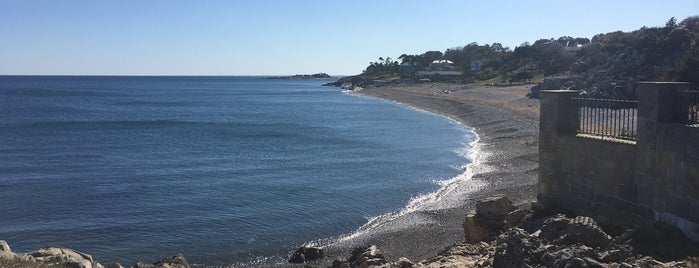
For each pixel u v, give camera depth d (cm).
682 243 1056
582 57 10256
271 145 5216
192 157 4538
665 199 1125
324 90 19762
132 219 2669
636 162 1201
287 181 3503
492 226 1570
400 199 2956
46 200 3036
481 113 7181
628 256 1008
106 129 6700
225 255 2178
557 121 1432
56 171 3909
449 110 8406
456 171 3625
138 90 18962
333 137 5769
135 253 2211
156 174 3794
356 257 1750
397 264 1345
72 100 12525
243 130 6581
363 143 5228
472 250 1410
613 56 7425
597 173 1313
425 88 14462
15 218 2678
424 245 2142
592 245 1097
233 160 4362
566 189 1416
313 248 2134
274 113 9306
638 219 1200
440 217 2511
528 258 1042
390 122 7288
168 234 2439
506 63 16438
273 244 2294
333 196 3067
